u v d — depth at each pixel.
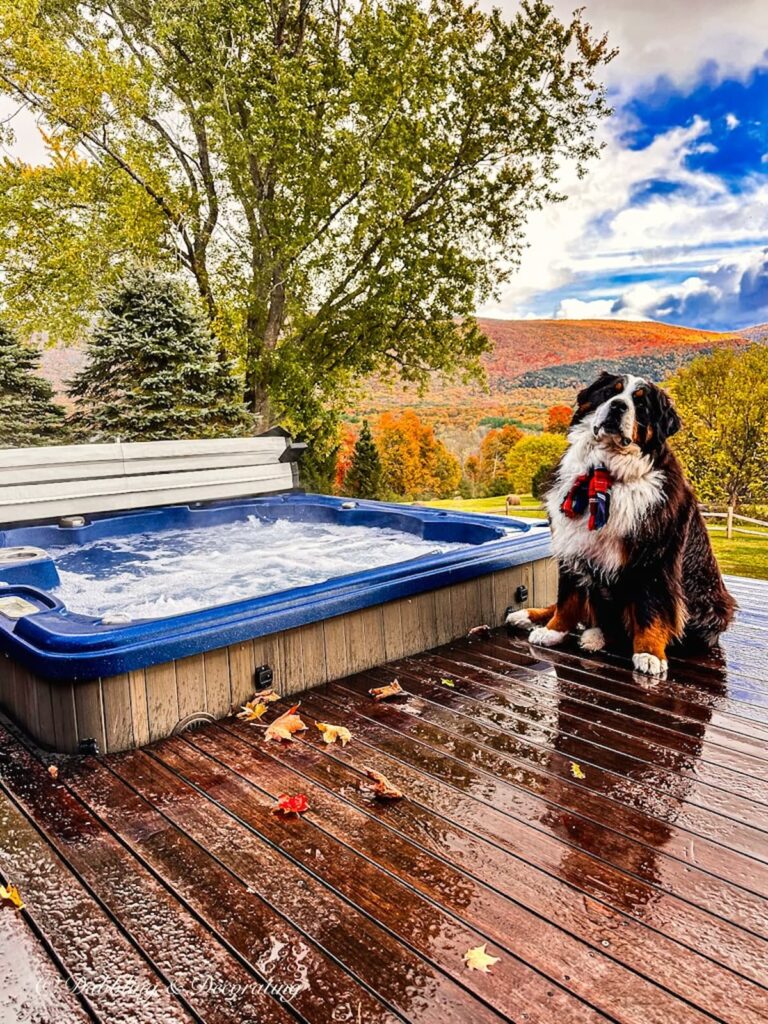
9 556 3.15
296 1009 1.00
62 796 1.62
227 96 7.61
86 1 8.01
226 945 1.13
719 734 1.92
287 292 8.55
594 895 1.26
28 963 1.09
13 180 7.86
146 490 4.75
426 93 7.97
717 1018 0.98
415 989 1.04
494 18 8.03
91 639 1.82
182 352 7.09
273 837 1.44
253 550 4.30
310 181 7.57
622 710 2.08
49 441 7.52
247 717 2.06
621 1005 1.00
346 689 2.28
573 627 2.74
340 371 8.97
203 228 8.45
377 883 1.29
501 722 2.01
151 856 1.38
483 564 2.85
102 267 8.02
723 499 6.13
